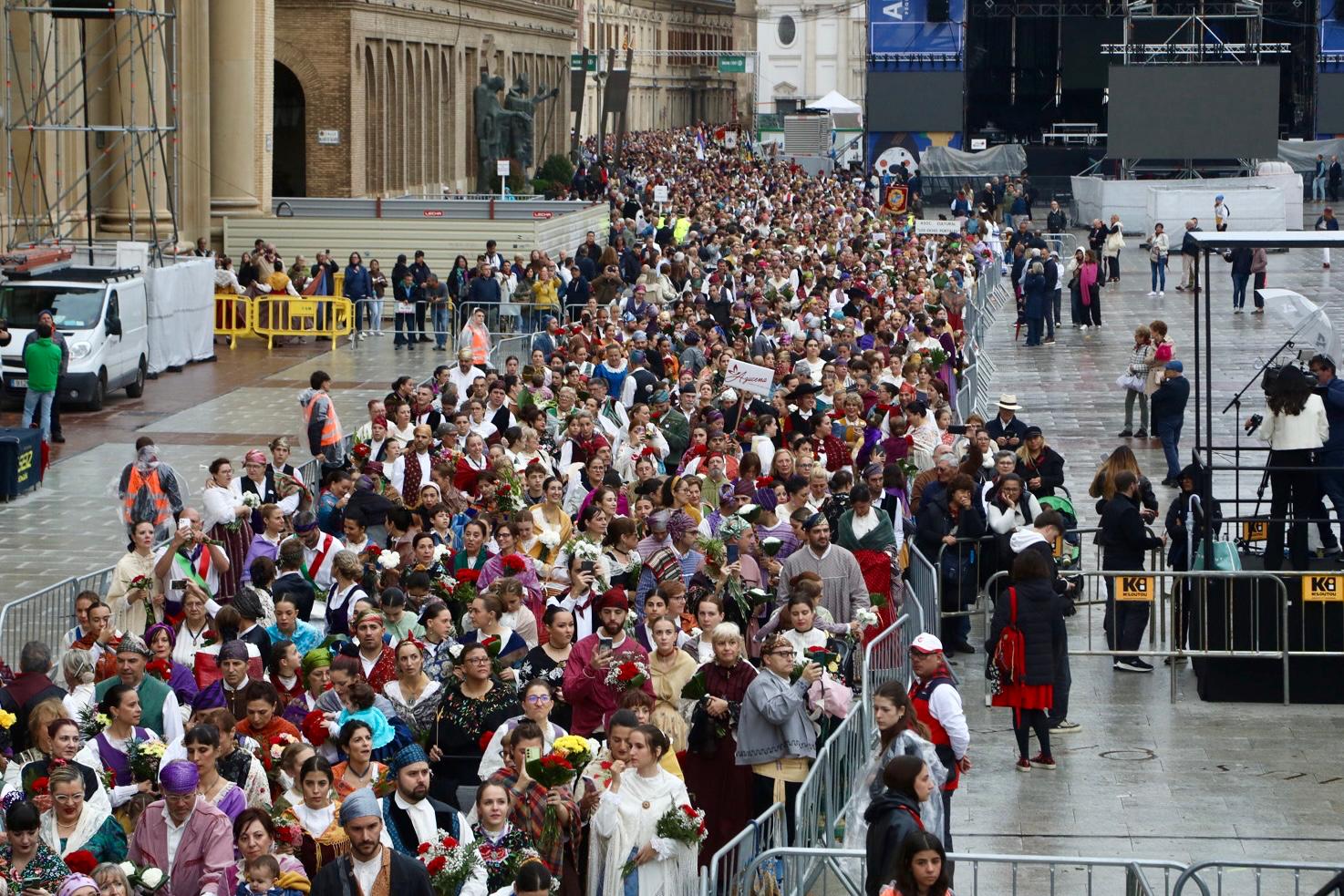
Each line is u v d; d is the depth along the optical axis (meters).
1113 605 52.09
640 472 56.09
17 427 80.19
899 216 197.75
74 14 110.44
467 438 58.62
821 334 90.75
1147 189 189.25
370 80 184.62
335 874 28.41
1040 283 121.19
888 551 48.72
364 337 127.12
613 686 36.22
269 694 34.59
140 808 32.50
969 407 88.19
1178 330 123.50
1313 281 145.88
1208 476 50.31
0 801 31.97
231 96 142.62
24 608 51.03
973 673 52.59
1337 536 59.81
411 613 40.88
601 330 90.56
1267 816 41.72
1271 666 49.94
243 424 92.31
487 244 126.00
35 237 116.31
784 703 36.09
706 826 36.34
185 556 47.97
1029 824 41.22
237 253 143.25
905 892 26.17
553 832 31.75
